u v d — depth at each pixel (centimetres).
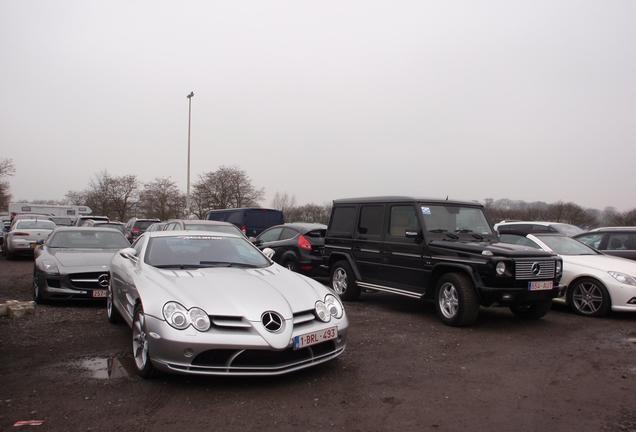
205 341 388
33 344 551
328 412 367
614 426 350
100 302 834
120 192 5328
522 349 562
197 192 4112
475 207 802
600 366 498
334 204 935
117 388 409
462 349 557
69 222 3147
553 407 385
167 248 555
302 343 412
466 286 655
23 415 354
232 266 535
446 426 347
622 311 800
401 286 762
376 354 528
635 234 949
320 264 1047
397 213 785
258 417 355
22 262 1633
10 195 5919
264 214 1758
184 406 373
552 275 665
